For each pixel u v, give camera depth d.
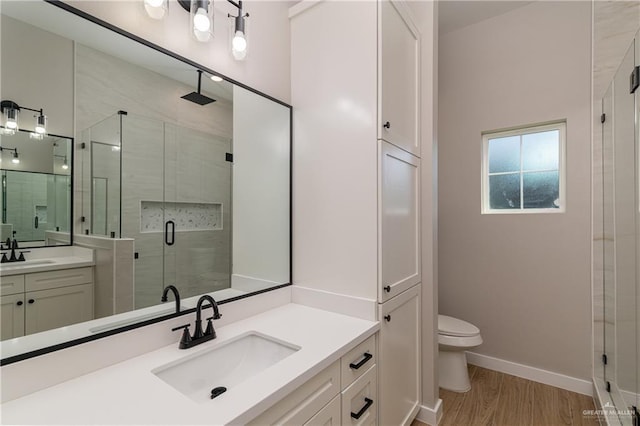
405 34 1.70
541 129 2.38
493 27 2.51
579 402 2.04
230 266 1.45
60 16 0.93
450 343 2.16
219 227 1.41
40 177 0.90
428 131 1.87
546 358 2.28
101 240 1.02
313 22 1.66
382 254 1.42
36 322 0.87
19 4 0.86
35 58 0.89
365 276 1.45
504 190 2.55
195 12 1.22
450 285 2.69
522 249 2.38
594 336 2.08
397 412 1.57
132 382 0.89
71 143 0.96
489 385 2.27
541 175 2.40
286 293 1.68
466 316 2.62
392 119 1.54
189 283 1.29
